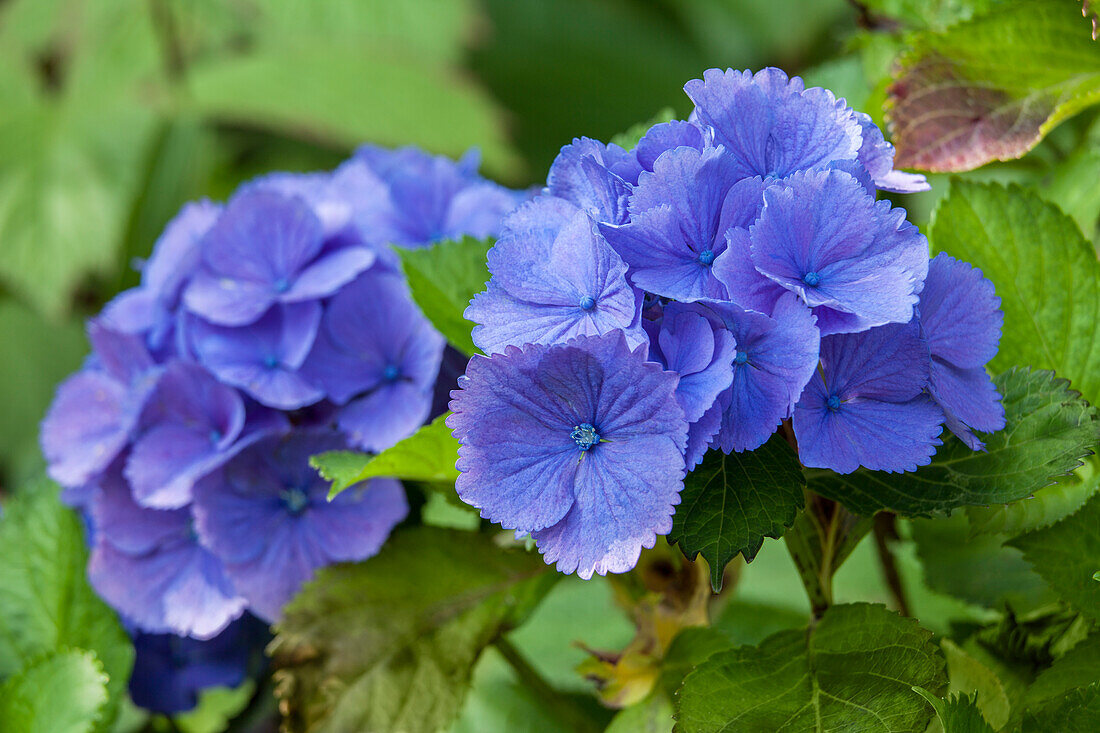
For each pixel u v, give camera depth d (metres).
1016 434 0.63
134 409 0.72
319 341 0.72
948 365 0.63
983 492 0.62
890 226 0.61
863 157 0.63
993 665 0.68
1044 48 0.68
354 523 0.72
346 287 0.72
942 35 0.69
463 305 0.71
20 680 0.69
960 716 0.60
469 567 0.71
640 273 0.61
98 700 0.69
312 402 0.72
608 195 0.62
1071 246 0.68
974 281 0.63
